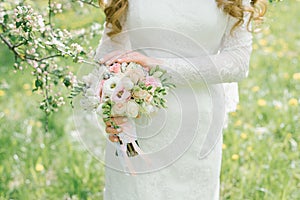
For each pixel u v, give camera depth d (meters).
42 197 4.69
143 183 3.17
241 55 3.19
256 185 4.71
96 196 4.68
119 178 3.22
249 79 6.81
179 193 3.22
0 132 5.59
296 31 8.70
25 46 3.59
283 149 5.27
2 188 4.76
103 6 3.31
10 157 5.17
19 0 3.73
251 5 3.32
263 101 5.93
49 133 5.61
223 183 4.75
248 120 5.85
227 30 3.24
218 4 3.13
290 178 4.80
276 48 8.07
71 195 4.70
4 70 6.88
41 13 3.99
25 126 5.73
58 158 5.21
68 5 4.04
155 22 3.10
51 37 3.48
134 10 3.12
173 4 3.10
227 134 5.38
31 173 4.89
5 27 3.57
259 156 5.09
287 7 9.44
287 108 5.89
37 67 3.54
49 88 3.65
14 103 6.20
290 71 7.09
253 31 3.38
